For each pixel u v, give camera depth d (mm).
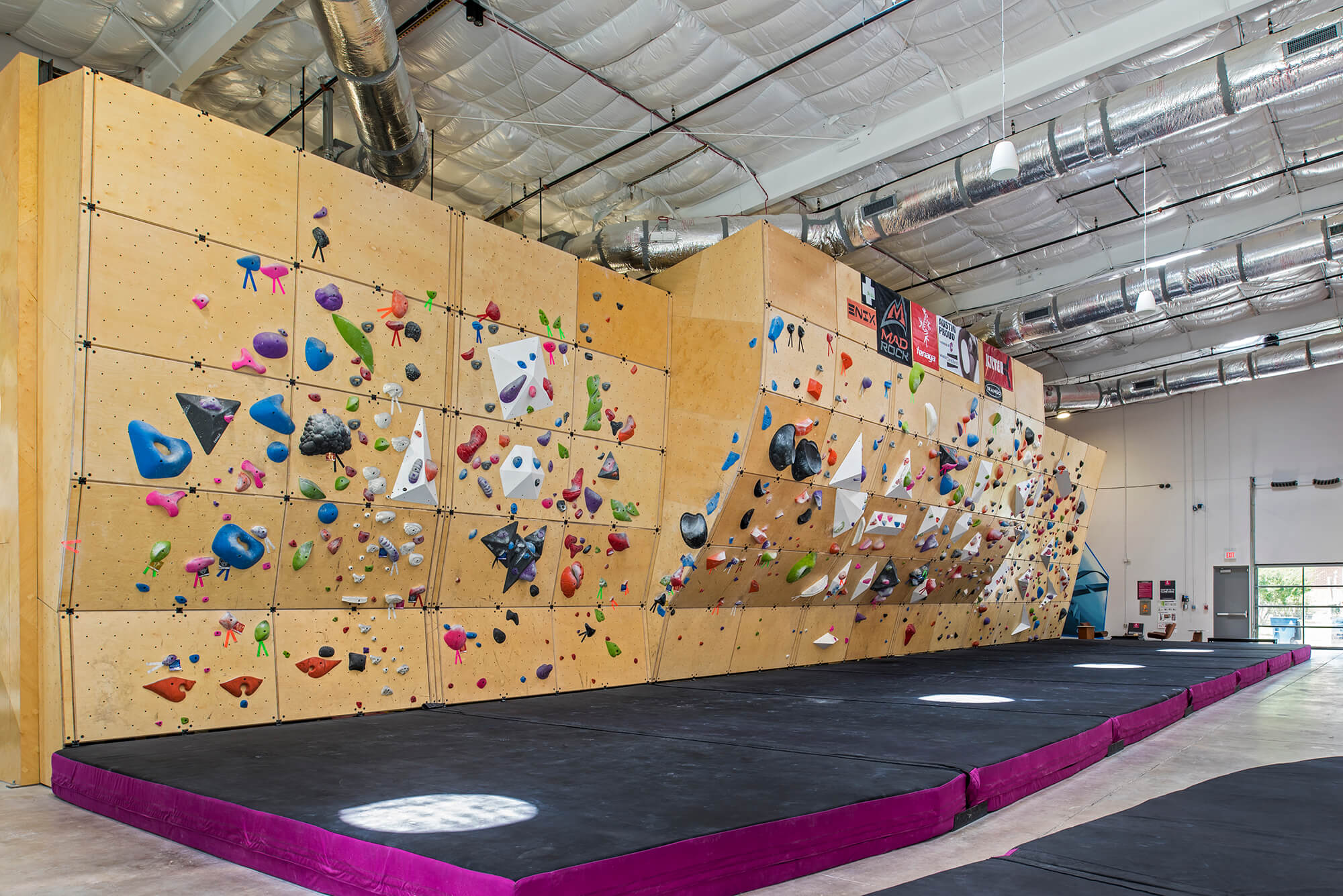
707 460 9211
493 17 8352
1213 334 19109
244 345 6227
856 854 3607
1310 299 17609
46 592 5562
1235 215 13688
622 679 8984
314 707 6582
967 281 15773
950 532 13102
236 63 9125
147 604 5902
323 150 9391
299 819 3348
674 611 9516
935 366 11820
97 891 3160
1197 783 5125
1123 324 17812
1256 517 21016
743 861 3201
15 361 5828
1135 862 3219
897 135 10383
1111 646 16781
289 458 6473
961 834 4055
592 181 11844
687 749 5051
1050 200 12758
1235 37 9336
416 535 7309
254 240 6312
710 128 10523
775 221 10883
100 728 5461
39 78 6312
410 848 2918
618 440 9078
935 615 14781
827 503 10258
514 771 4367
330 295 6680
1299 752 6188
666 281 9961
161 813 4031
